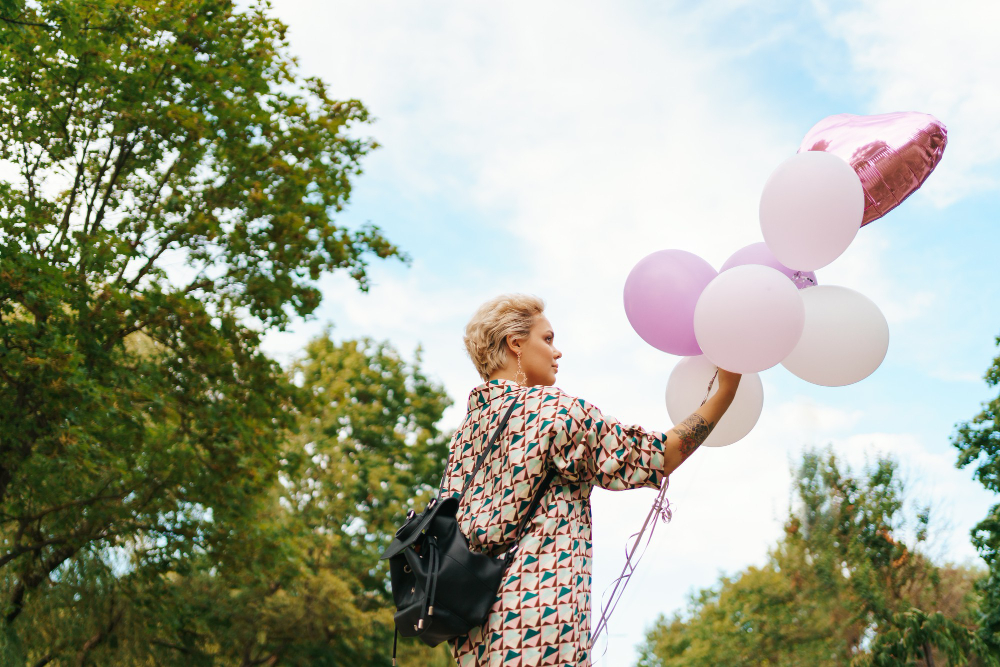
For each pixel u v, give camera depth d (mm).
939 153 2496
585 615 1629
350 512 23562
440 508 1680
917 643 17000
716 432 2303
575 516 1680
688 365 2326
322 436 23734
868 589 18812
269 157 12906
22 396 10000
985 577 17500
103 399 10180
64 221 12383
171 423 12359
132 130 12227
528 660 1543
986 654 16203
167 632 13852
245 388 12680
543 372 1971
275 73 13508
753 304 1880
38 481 10602
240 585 14820
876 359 2268
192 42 12656
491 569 1595
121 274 11930
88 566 11930
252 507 13102
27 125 11688
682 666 30219
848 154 2555
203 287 12852
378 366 28516
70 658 12141
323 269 12773
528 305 2014
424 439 27266
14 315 10430
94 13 11258
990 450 16641
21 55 11109
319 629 19719
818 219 2203
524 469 1665
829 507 20109
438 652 22938
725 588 25031
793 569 20578
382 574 23844
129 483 11992
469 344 2021
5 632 10797
